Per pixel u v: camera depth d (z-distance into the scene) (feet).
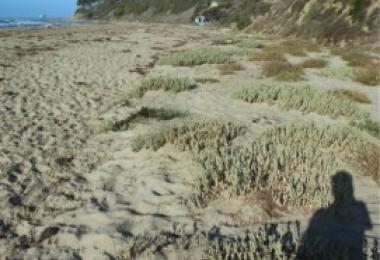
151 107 33.47
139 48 85.46
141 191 18.22
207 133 24.48
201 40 111.45
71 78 47.01
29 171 20.88
